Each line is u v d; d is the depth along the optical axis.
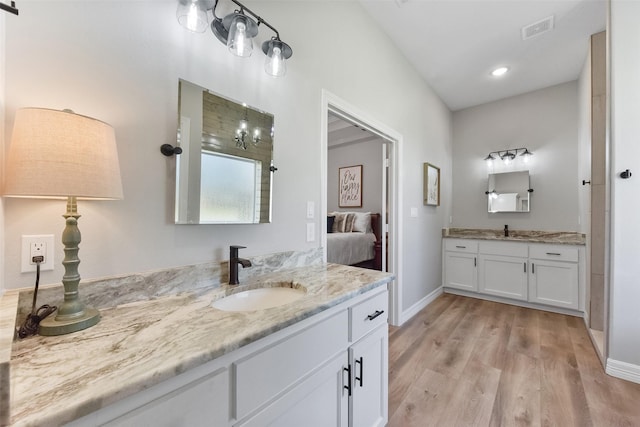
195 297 1.03
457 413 1.50
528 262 3.14
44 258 0.80
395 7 2.14
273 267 1.43
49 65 0.81
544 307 3.08
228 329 0.74
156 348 0.64
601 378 1.78
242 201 1.30
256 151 1.36
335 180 5.33
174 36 1.08
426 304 3.28
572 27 2.34
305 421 0.91
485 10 2.16
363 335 1.21
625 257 1.75
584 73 2.83
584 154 2.87
